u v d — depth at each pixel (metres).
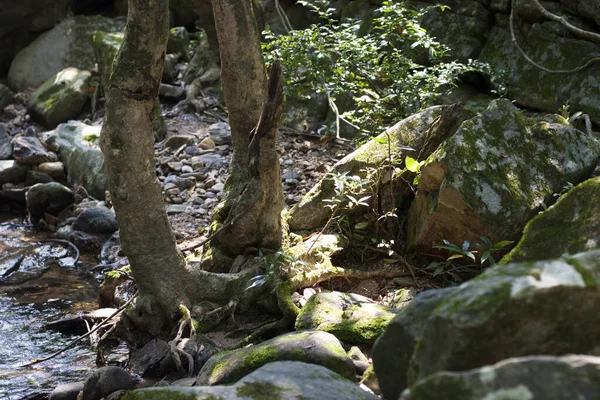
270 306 4.29
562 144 4.29
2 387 4.14
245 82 4.39
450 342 2.26
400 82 5.64
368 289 4.46
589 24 5.73
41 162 7.12
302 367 2.96
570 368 1.93
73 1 9.22
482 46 6.33
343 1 7.50
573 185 4.21
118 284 5.09
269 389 2.79
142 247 4.17
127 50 3.83
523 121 4.34
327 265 4.42
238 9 4.26
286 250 4.40
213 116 7.52
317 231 4.73
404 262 4.50
